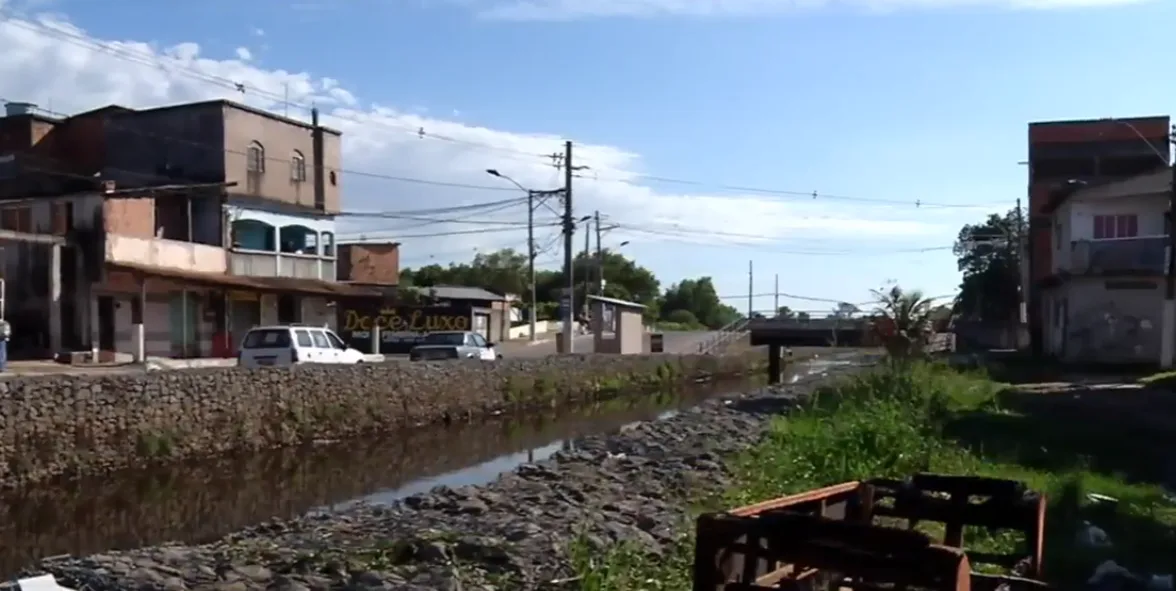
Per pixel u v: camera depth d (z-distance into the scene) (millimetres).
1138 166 51406
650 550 10469
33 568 10359
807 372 52250
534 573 9891
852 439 15531
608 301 51500
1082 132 52094
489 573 9875
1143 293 37250
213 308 37438
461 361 32906
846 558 5574
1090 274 37688
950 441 17031
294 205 42250
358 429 27047
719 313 100812
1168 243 33844
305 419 25344
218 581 9773
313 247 43594
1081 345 38250
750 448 18641
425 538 10961
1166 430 18922
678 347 61062
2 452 18031
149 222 34781
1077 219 39375
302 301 42188
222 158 39188
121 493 18234
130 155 40938
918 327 27250
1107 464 15375
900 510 8109
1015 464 14922
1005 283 65438
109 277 32562
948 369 29516
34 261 33000
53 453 18953
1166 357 32594
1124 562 9828
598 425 30891
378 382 28328
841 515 7762
